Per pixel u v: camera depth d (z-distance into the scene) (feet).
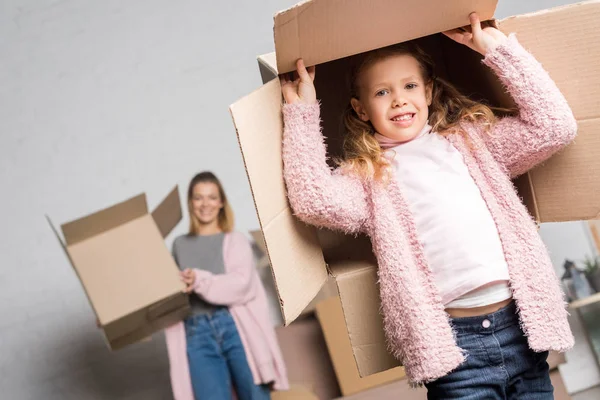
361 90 4.51
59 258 10.31
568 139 4.06
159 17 10.70
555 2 10.76
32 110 10.44
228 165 10.60
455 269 4.03
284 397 9.38
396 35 4.01
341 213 4.04
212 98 10.67
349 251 4.68
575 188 4.27
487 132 4.28
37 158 10.38
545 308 3.96
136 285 8.36
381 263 4.07
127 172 10.46
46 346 10.15
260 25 10.80
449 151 4.30
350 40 3.90
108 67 10.59
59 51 10.55
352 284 4.26
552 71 4.15
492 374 4.03
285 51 3.81
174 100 10.62
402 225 4.16
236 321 8.84
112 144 10.49
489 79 4.47
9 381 10.04
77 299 10.28
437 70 4.96
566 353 9.74
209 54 10.71
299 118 3.96
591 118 4.12
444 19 4.02
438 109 4.58
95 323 10.25
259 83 10.73
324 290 9.80
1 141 10.36
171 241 10.21
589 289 9.86
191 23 10.73
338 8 3.59
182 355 8.66
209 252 9.25
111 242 8.43
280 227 3.89
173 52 10.68
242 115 3.60
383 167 4.25
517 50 4.04
